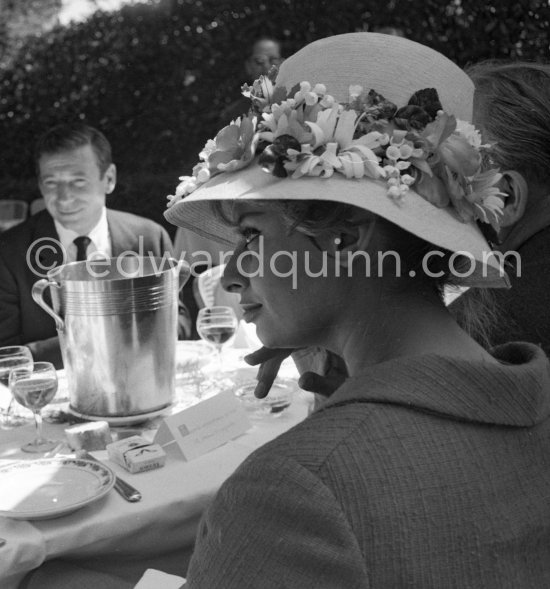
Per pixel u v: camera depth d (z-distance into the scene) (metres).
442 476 0.67
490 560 0.67
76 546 1.47
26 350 2.23
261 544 0.65
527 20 5.26
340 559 0.63
